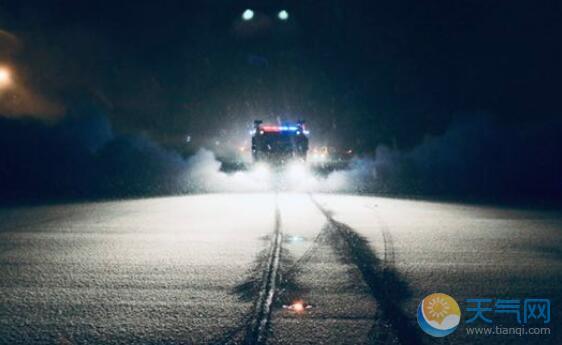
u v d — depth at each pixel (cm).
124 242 1168
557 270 930
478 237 1238
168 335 633
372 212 1656
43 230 1320
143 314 705
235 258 1016
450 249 1101
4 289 812
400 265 963
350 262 985
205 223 1428
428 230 1330
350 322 677
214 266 954
